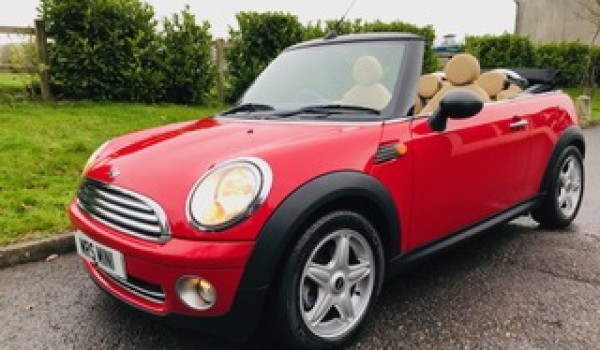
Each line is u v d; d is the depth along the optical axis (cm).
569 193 420
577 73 1762
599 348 241
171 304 212
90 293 306
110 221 231
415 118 270
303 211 209
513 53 1586
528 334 254
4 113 755
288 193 209
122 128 714
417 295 298
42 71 862
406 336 253
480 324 264
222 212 202
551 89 426
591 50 1716
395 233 254
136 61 912
